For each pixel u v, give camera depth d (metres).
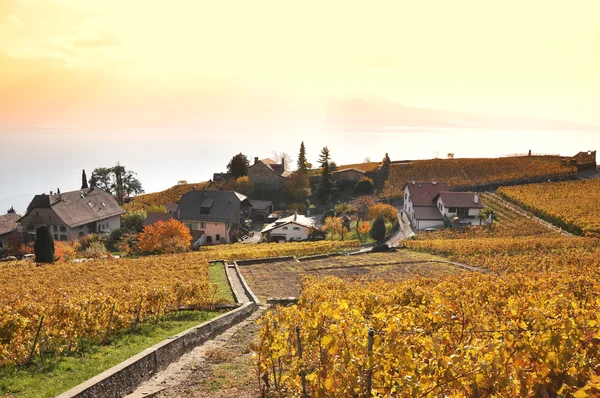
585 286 17.44
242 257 43.59
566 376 6.01
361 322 8.17
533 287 17.03
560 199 67.69
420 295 15.70
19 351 12.22
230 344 15.48
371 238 57.94
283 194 90.25
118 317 16.11
